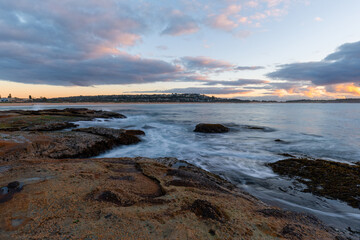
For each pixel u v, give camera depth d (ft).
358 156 36.96
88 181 16.52
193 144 48.65
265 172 27.91
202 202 13.52
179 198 14.43
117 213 11.43
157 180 19.15
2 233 8.96
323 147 44.83
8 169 19.08
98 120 94.53
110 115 115.34
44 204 11.78
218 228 10.77
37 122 64.64
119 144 43.24
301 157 35.06
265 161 33.22
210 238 9.89
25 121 65.31
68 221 10.37
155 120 111.04
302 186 22.79
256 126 84.07
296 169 27.89
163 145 46.96
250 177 25.90
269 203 18.54
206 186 19.21
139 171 22.18
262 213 14.01
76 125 70.44
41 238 8.85
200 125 71.56
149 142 49.96
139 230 10.00
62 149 32.94
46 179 15.79
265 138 57.26
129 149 41.91
